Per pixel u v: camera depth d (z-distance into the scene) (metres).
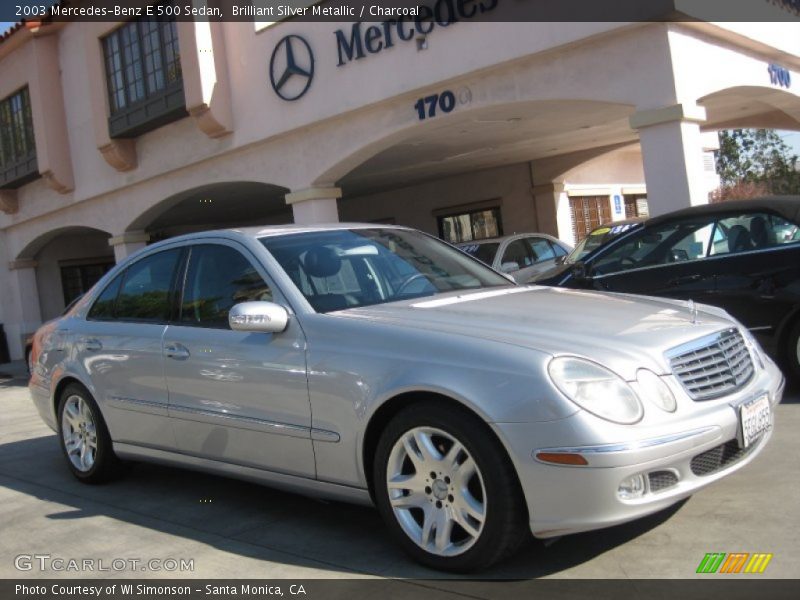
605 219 20.84
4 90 18.48
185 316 4.93
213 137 13.80
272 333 4.30
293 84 12.51
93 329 5.57
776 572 3.35
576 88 9.69
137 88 14.90
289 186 13.07
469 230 20.22
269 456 4.31
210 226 24.56
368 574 3.73
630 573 3.47
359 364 3.85
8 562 4.36
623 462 3.21
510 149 16.17
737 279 6.60
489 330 3.69
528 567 3.62
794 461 4.71
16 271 20.30
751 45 10.92
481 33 10.17
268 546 4.23
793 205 6.54
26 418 9.66
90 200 17.25
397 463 3.73
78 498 5.50
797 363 6.38
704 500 4.22
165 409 4.88
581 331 3.67
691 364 3.62
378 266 4.79
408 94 11.10
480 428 3.43
